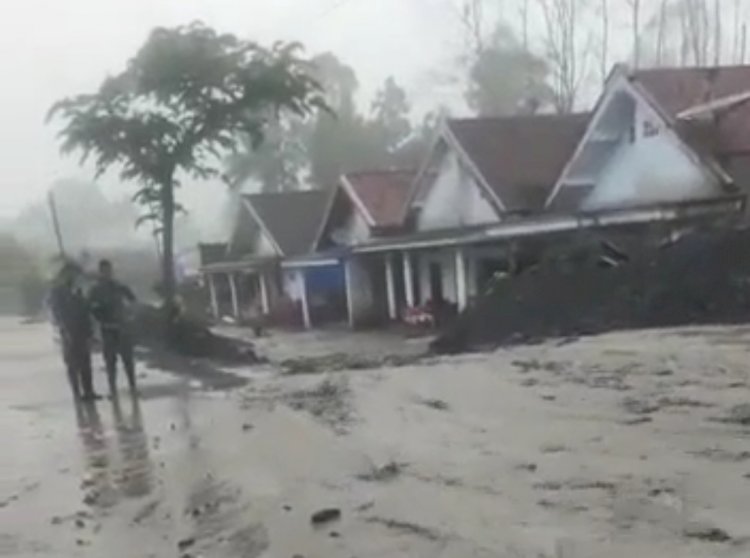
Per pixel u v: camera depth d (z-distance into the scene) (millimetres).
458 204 28078
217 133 29578
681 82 22141
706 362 11664
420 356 18234
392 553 5688
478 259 25703
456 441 8641
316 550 5922
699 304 16375
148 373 19172
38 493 8508
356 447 8844
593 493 6473
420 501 6746
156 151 28891
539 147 27141
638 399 9734
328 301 35094
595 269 17984
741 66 23141
